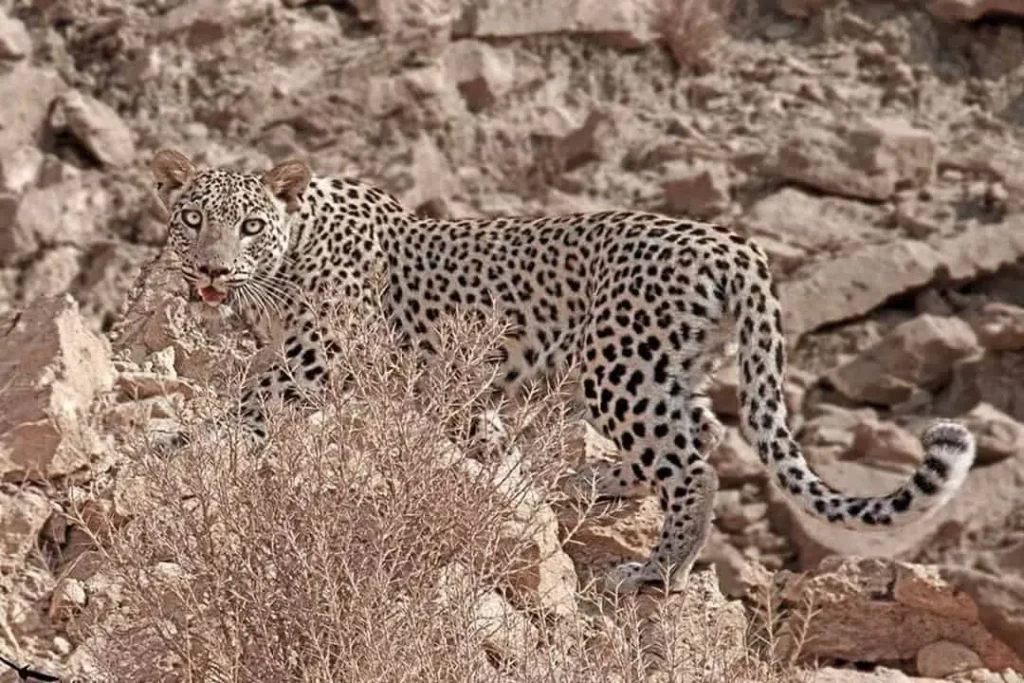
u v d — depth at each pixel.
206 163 26.39
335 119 26.91
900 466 22.98
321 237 14.01
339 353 12.95
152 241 25.61
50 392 11.97
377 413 9.88
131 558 9.96
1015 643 14.21
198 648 9.73
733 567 21.56
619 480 13.29
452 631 9.61
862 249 25.44
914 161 26.59
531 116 27.25
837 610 14.05
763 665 10.81
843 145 26.62
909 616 14.09
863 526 12.52
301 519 9.63
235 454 9.82
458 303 14.07
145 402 12.52
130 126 26.91
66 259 25.11
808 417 24.11
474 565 9.93
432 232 14.31
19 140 26.19
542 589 11.48
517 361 13.98
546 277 13.89
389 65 27.33
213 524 9.97
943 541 21.75
